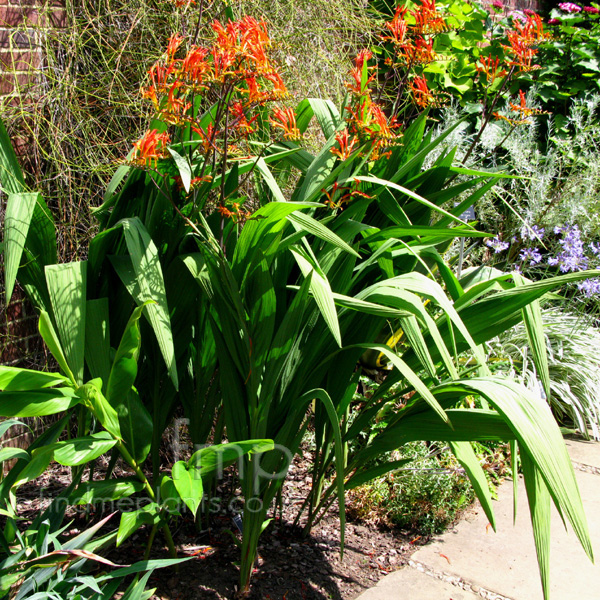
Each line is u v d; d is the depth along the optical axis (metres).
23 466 1.55
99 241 1.66
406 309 1.53
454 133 3.74
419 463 2.31
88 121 2.31
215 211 1.80
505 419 1.35
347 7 3.13
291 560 1.93
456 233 1.67
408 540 2.14
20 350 2.36
